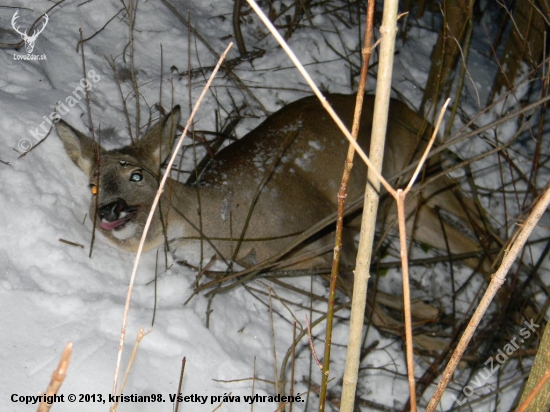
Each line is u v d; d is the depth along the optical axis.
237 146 2.34
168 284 2.05
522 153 2.83
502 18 3.35
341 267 2.27
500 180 2.76
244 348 2.08
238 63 2.72
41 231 2.00
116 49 2.60
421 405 2.24
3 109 2.19
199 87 2.58
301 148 2.33
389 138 2.46
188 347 1.92
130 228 2.09
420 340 2.34
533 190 2.42
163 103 2.51
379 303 2.35
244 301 2.17
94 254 2.05
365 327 2.32
